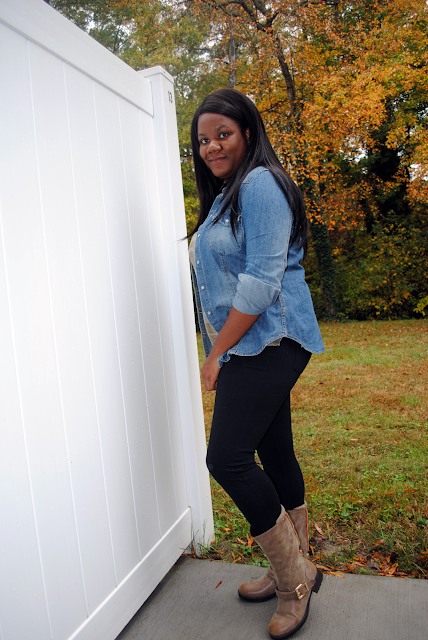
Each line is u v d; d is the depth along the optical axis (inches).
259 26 412.2
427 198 400.8
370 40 404.8
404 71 375.2
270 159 51.9
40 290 43.5
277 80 430.3
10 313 39.8
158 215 69.9
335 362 245.4
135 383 60.1
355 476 97.0
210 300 54.9
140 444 60.6
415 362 227.6
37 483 42.0
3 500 38.1
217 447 49.9
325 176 417.7
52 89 46.6
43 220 44.4
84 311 50.1
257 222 47.1
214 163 54.6
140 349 61.9
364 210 504.7
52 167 46.0
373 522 75.7
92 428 50.5
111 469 53.8
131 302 60.2
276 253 46.8
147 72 69.6
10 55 41.0
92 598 49.2
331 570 64.6
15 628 38.7
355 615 54.7
